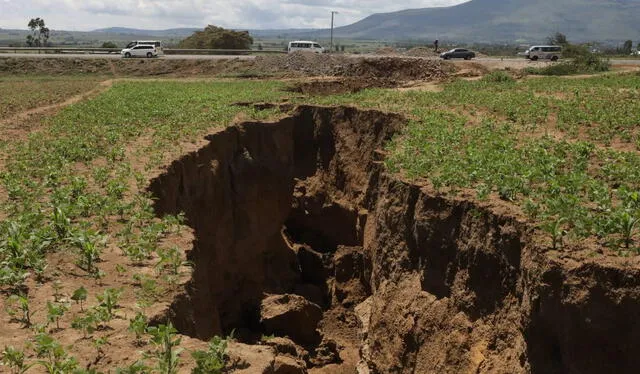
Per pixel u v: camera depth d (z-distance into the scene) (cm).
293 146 3250
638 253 1205
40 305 1099
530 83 4225
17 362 877
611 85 3881
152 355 952
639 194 1504
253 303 2559
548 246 1273
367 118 3128
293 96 3778
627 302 1126
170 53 7856
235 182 2669
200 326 1309
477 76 5169
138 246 1345
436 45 7850
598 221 1335
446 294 1641
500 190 1605
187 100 3488
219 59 6538
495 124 2742
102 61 6644
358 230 2717
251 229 2697
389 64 5547
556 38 10325
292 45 7662
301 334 2352
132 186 1792
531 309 1262
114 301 1097
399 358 1717
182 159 2117
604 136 2458
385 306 1869
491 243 1487
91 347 969
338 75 5616
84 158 2161
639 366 1121
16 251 1240
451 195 1678
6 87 4716
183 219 1619
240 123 2838
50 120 2988
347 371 2214
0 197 1712
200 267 1491
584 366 1163
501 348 1398
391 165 2091
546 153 2042
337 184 3147
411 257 1850
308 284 2895
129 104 3372
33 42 11788
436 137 2391
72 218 1537
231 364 979
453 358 1509
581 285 1171
